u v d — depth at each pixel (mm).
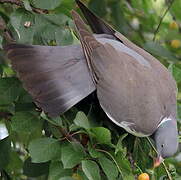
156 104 10703
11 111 10383
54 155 9609
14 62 10000
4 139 10664
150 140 11047
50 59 10258
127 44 11266
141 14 14688
